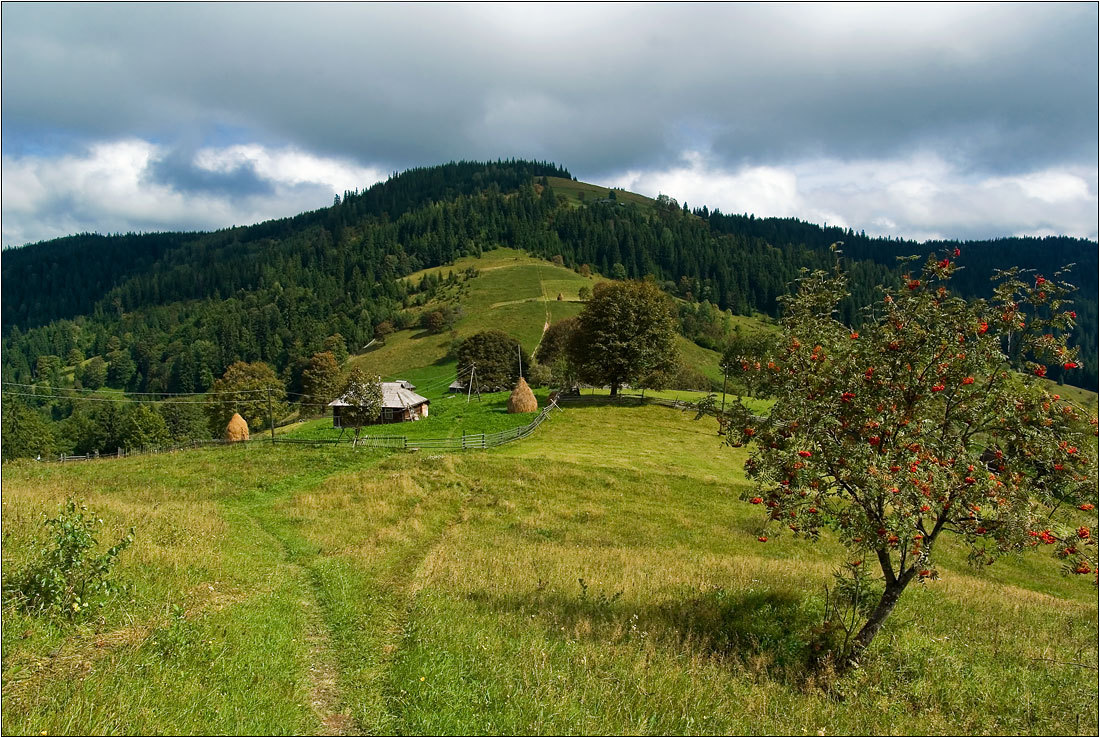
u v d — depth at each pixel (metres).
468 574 18.30
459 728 8.59
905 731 9.79
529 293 181.38
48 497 21.64
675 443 49.53
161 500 29.66
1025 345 11.51
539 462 38.88
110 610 10.91
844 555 27.42
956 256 12.17
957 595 19.14
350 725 8.98
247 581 14.85
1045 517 11.18
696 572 19.77
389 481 33.84
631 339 62.53
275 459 38.66
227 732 7.89
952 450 11.18
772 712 10.15
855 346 12.38
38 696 7.84
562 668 10.87
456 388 100.69
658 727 9.17
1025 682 11.79
